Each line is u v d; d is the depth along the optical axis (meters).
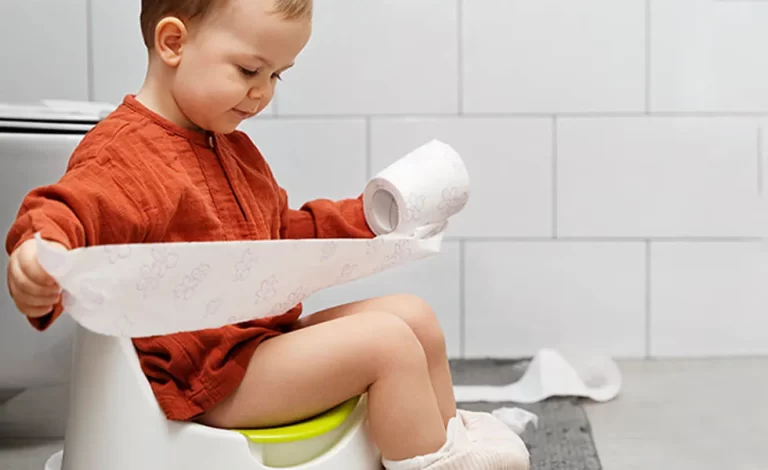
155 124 0.93
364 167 1.75
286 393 0.88
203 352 0.89
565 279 1.77
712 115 1.73
